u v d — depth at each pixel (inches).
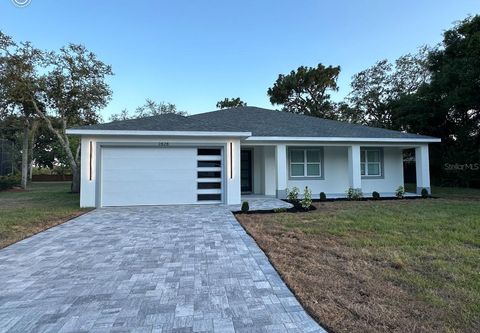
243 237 252.1
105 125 440.8
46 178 1534.2
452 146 780.0
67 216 358.0
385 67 1191.6
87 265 184.4
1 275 168.1
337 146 608.7
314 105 1321.4
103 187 435.5
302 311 125.0
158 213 376.5
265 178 595.8
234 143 463.5
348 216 343.9
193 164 456.4
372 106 1225.4
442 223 295.4
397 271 169.8
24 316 121.3
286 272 168.9
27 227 297.6
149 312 124.3
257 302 133.3
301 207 412.8
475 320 116.4
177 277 163.8
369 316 119.6
